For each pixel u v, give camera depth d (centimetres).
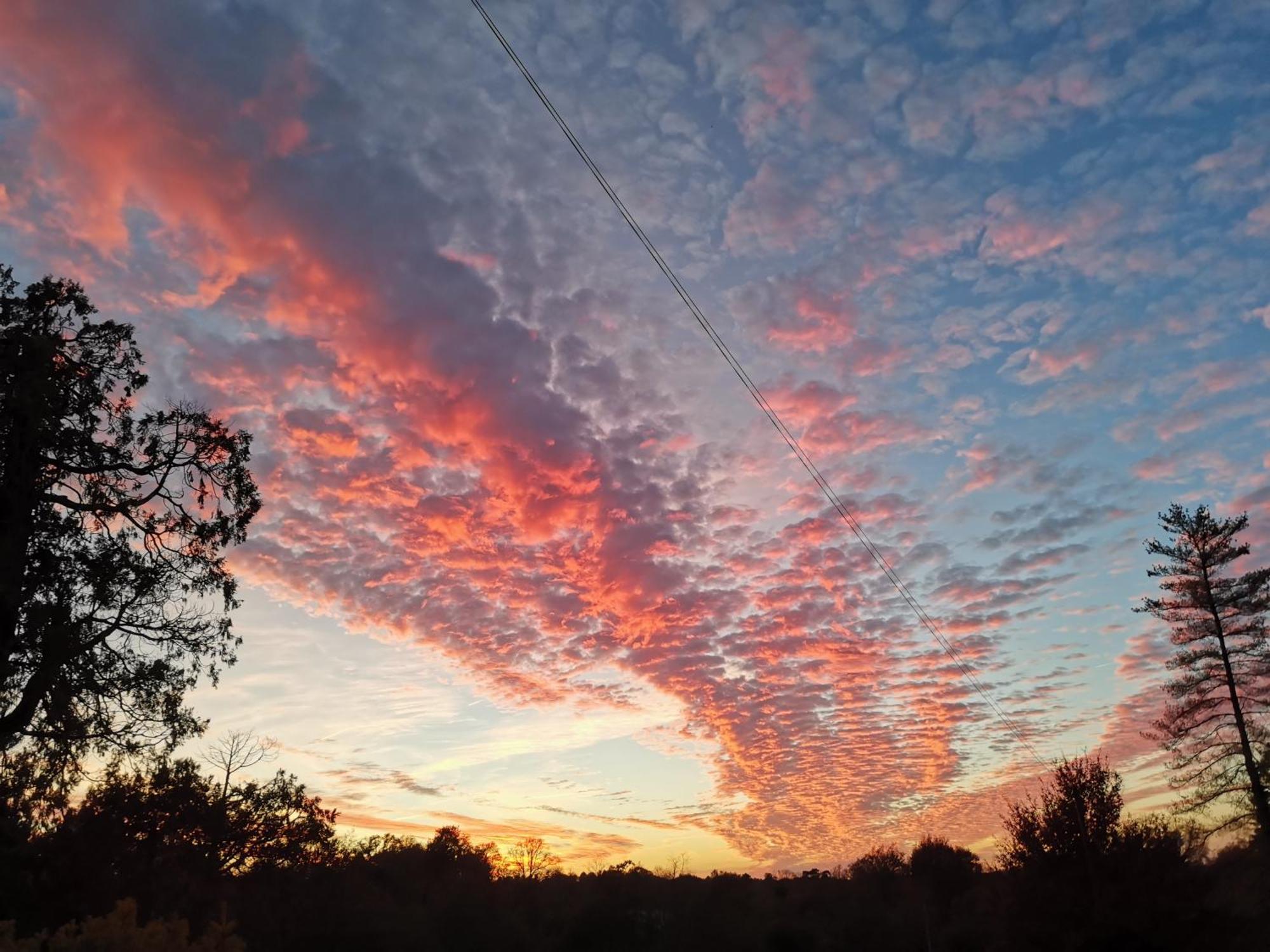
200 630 2319
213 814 3594
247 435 2444
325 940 4322
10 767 2147
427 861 6694
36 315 2222
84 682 2092
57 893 2653
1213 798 3925
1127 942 2330
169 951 1022
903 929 6166
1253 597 4031
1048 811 2600
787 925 6200
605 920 6219
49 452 2194
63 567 2180
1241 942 2419
